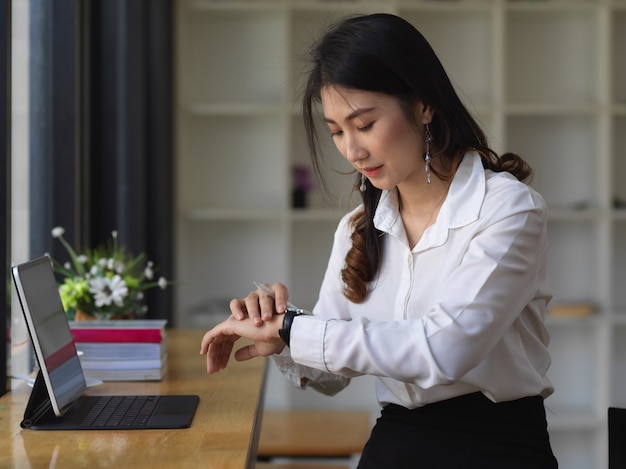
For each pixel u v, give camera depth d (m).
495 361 1.61
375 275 1.79
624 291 4.79
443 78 1.60
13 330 2.41
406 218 1.75
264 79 4.65
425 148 1.64
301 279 4.70
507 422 1.65
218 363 1.76
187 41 4.59
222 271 4.70
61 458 1.45
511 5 4.46
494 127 4.46
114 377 2.14
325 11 4.54
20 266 1.65
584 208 4.58
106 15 3.16
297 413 3.88
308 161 4.69
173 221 4.28
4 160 2.08
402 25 1.54
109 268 2.48
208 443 1.54
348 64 1.49
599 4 4.48
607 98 4.47
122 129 3.46
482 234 1.53
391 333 1.45
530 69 4.71
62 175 2.94
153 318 3.76
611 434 1.72
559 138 4.71
